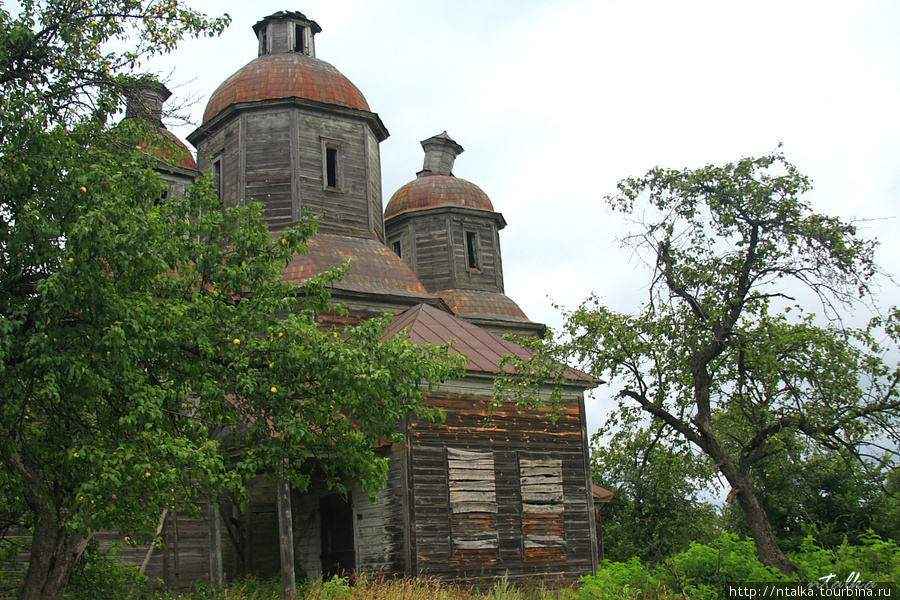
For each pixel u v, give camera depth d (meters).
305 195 26.12
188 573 19.75
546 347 18.50
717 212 17.91
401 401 14.44
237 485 11.88
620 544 30.58
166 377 13.20
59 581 11.70
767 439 17.89
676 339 18.45
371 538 19.81
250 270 13.76
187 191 14.23
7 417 10.71
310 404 13.57
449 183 36.22
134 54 13.41
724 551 15.93
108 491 10.38
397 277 25.59
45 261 11.61
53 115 13.05
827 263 17.33
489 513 20.08
